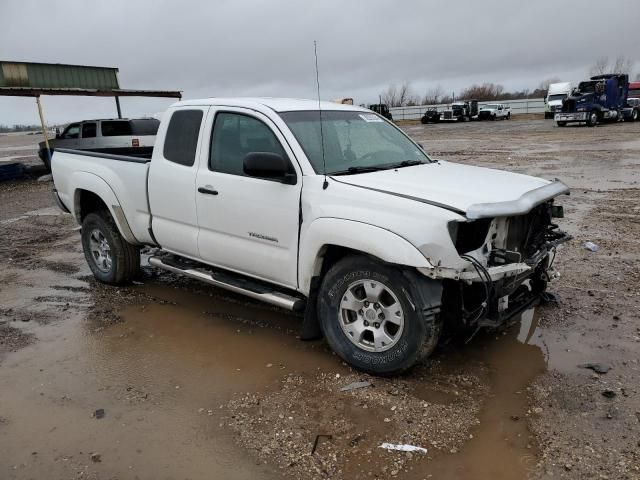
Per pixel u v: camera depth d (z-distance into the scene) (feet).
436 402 11.59
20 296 19.54
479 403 11.51
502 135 98.84
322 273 13.39
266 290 14.61
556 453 9.83
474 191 12.12
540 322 15.26
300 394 12.13
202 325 16.26
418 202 11.40
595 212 29.12
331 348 13.55
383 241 11.40
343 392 12.11
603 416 10.83
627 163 49.32
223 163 15.07
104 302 18.57
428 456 9.91
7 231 31.27
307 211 12.92
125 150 23.77
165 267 17.65
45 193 48.01
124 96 73.20
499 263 12.06
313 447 10.28
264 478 9.55
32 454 10.50
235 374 13.21
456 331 12.98
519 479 9.26
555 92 166.50
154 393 12.51
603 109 114.93
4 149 125.29
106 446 10.64
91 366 13.97
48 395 12.64
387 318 12.15
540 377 12.44
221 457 10.16
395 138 16.70
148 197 17.24
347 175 13.23
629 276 18.53
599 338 14.16
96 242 20.15
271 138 13.99
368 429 10.75
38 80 67.51
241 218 14.46
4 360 14.51
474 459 9.79
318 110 15.20
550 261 15.66
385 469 9.62
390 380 12.53
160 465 10.03
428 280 11.53
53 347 15.20
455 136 103.50
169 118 16.63
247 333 15.56
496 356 13.51
